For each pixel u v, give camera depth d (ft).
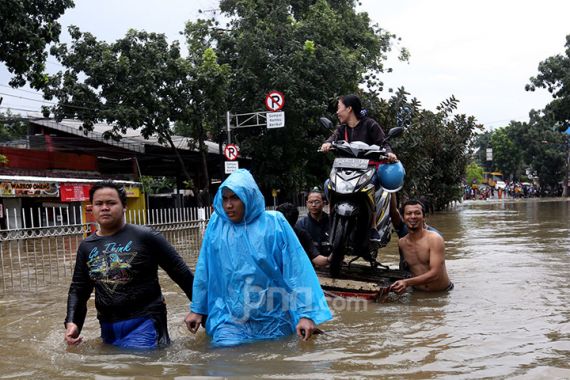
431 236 20.58
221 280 13.97
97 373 11.07
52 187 62.18
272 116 67.51
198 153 90.22
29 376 11.04
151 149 86.02
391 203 22.36
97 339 14.37
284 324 13.93
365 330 14.43
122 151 83.87
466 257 29.99
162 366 11.43
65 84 69.87
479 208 103.71
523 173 268.82
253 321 13.66
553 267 25.20
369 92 66.13
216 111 75.66
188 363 11.60
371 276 21.67
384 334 13.89
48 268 31.48
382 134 20.57
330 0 98.73
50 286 24.53
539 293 19.10
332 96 82.94
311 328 13.01
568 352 11.84
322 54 82.99
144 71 70.59
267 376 10.50
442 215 78.43
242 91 82.64
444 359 11.46
